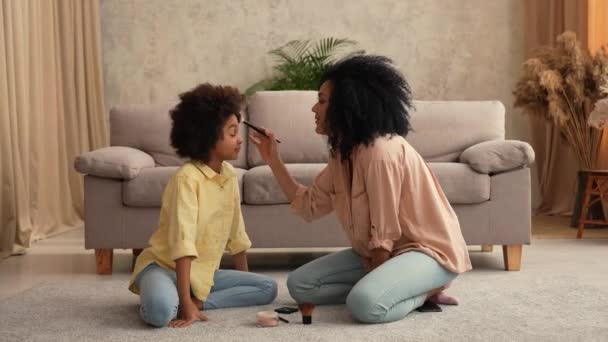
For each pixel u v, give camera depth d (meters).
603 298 2.92
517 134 6.34
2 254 4.18
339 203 2.75
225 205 2.71
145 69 6.38
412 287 2.56
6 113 4.35
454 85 6.34
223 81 6.38
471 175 3.53
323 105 2.65
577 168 6.02
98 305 2.88
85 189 3.58
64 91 5.57
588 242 4.57
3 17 4.44
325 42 6.32
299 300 2.79
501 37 6.30
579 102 5.26
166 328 2.50
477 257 4.01
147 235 3.58
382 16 6.31
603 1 5.71
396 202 2.60
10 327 2.54
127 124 4.16
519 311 2.71
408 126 2.70
